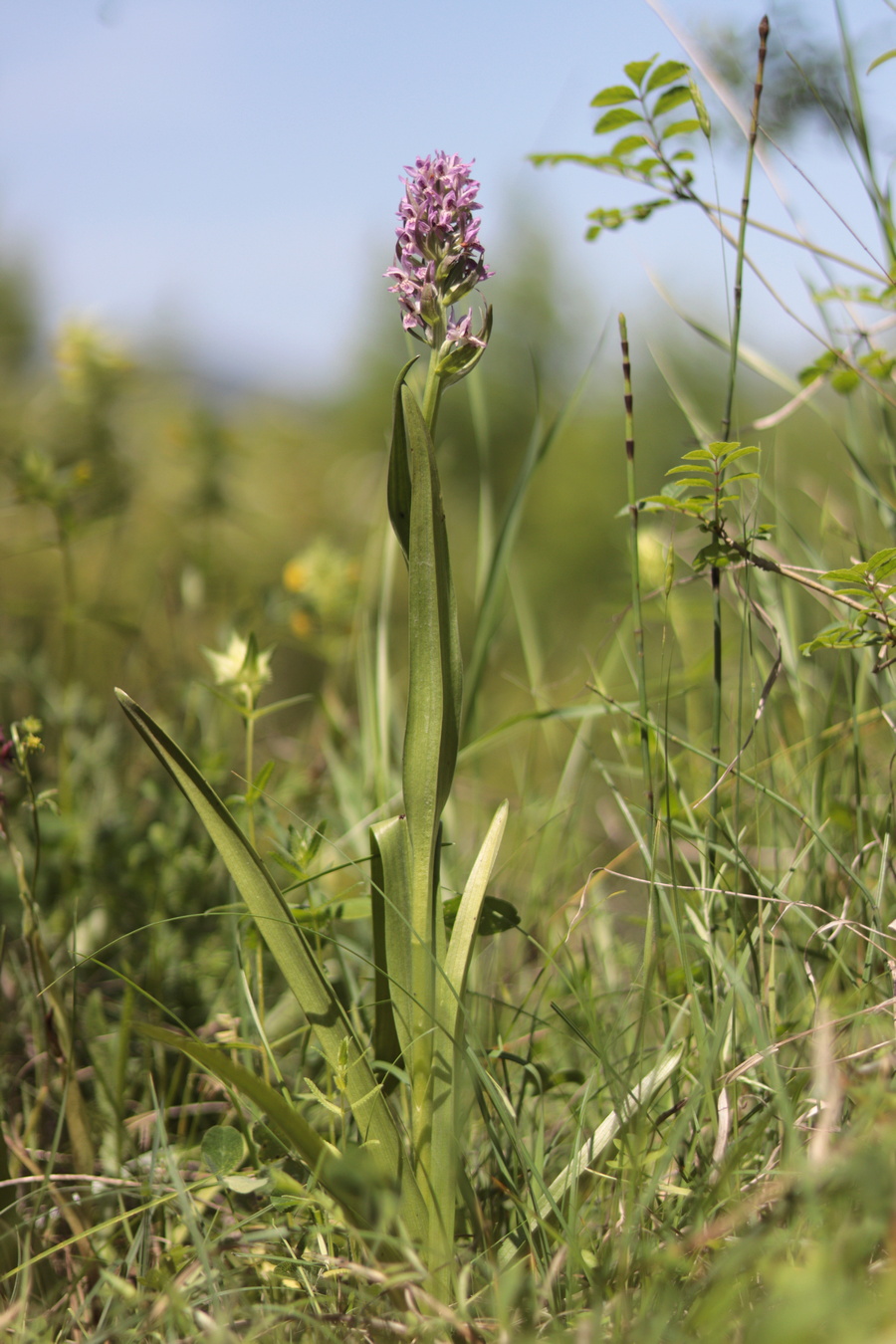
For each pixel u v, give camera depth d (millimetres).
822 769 1078
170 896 1205
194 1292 914
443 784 925
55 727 1381
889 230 1111
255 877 922
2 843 1205
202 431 1940
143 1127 1042
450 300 925
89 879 1204
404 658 2256
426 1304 890
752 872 993
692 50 1116
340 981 1060
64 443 1741
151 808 1296
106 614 1513
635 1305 867
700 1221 882
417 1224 906
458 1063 912
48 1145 1045
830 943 1010
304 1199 915
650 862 978
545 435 1203
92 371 1755
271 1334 885
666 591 1020
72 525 1425
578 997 1017
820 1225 841
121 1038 993
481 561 1239
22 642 1582
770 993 987
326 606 1597
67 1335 930
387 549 1223
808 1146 908
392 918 931
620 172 1122
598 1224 925
